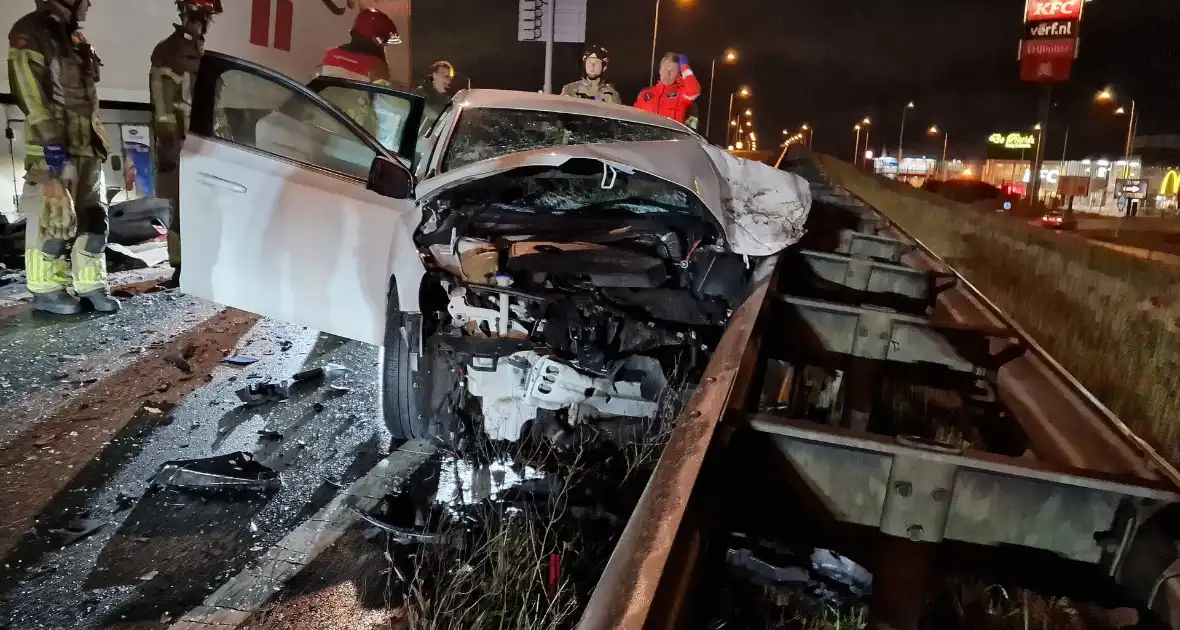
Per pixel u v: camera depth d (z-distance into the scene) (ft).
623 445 11.76
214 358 17.03
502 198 15.53
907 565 7.77
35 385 14.65
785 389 12.89
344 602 8.79
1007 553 7.75
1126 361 17.21
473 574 8.81
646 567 5.61
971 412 13.19
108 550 9.58
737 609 7.22
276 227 13.53
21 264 24.08
